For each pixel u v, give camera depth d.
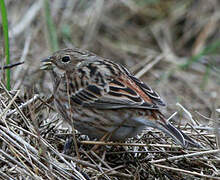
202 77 16.92
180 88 16.17
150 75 16.81
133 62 17.53
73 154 10.23
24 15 17.38
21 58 15.03
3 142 9.70
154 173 10.01
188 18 18.91
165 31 18.70
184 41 18.48
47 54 16.20
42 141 9.50
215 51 17.86
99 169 9.61
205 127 11.17
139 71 16.83
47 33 16.59
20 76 14.19
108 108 9.96
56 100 10.77
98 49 17.83
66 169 9.38
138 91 10.00
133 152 10.16
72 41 17.70
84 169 9.62
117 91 9.98
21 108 10.52
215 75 16.94
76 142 10.08
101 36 18.33
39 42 16.81
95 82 10.20
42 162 9.43
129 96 9.83
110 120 10.05
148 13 19.14
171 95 15.86
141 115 9.82
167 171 10.05
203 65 17.44
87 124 10.30
